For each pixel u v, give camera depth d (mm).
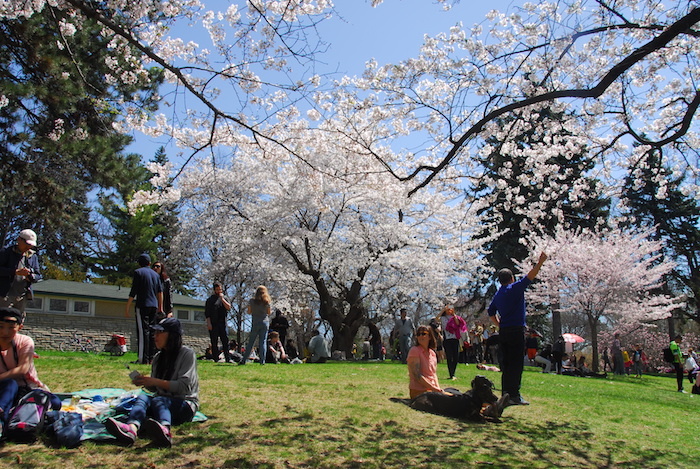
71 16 10117
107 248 40812
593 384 13320
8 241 31312
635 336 39750
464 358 19812
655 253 30719
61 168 16281
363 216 24734
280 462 4395
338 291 25547
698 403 11547
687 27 6660
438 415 6707
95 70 11781
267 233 23047
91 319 26328
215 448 4637
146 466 4062
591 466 5094
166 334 5367
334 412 6391
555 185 12664
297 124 10484
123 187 13164
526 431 6285
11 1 8578
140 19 9031
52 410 4617
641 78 10719
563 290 26281
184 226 26609
